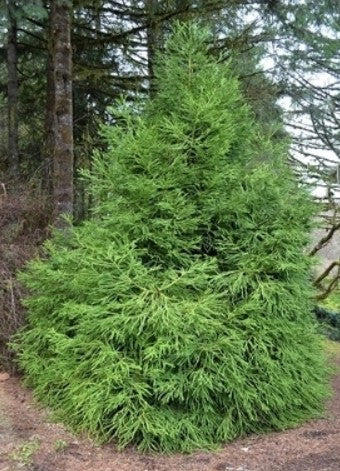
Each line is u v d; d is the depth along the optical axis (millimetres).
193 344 3232
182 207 3506
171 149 3602
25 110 9898
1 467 2871
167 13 7109
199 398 3330
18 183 6699
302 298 3791
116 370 3236
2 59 9266
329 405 4137
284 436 3441
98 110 8992
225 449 3227
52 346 3932
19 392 4211
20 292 4793
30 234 5566
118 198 3652
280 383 3469
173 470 2904
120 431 3178
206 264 3367
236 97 3945
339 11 8500
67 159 5832
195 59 4004
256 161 4000
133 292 3365
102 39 7520
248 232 3635
